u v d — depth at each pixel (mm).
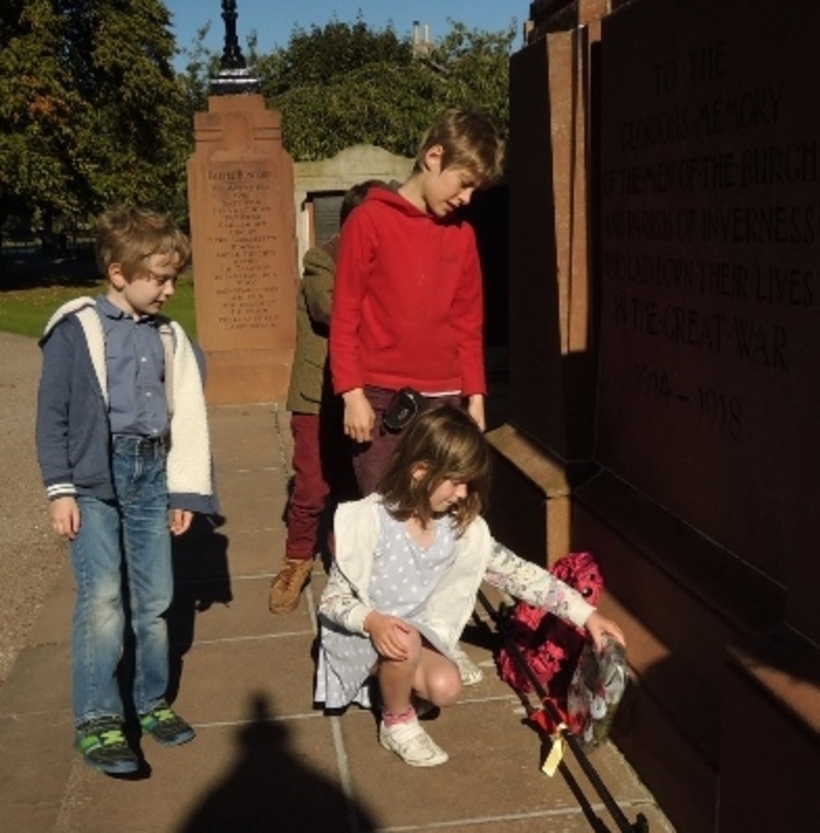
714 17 2818
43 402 3141
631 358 3555
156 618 3461
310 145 28156
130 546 3395
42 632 4543
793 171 2426
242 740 3510
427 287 3535
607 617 3496
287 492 6668
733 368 2779
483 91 31047
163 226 3186
